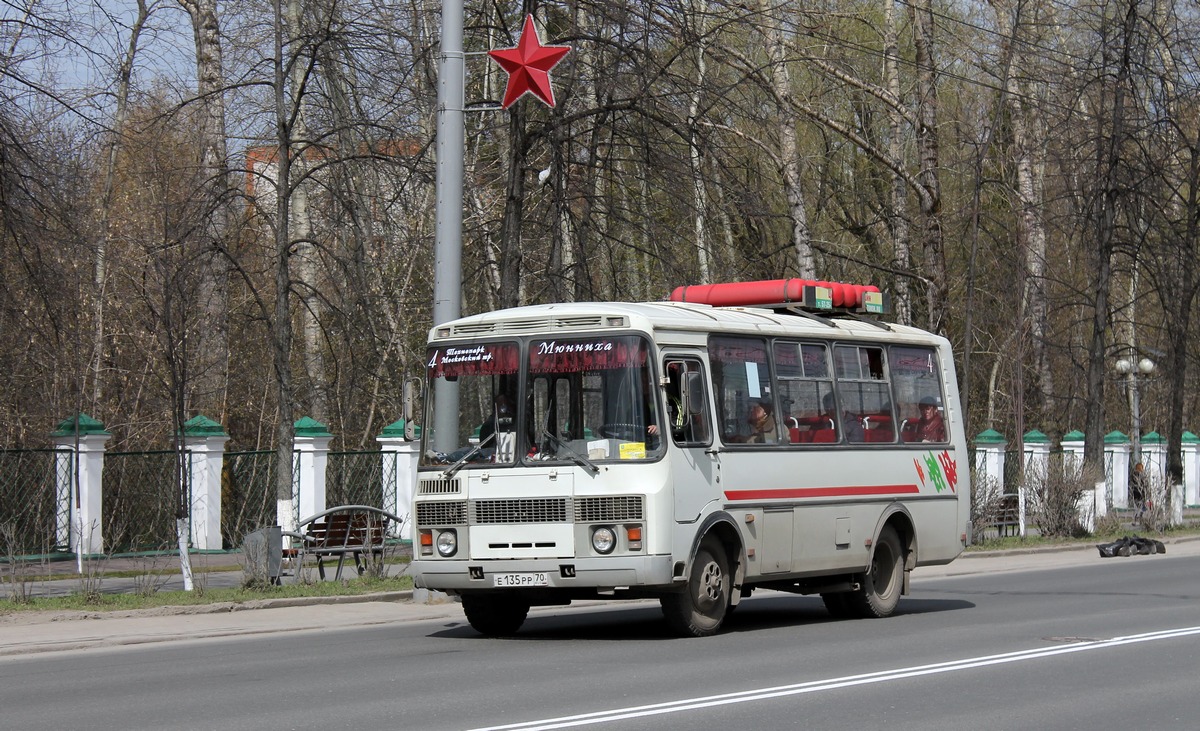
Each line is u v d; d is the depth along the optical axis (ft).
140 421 103.86
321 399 109.09
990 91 148.46
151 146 82.38
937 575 82.33
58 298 72.08
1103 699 34.22
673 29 70.59
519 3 79.41
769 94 85.35
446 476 47.44
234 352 120.26
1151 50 114.01
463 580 46.85
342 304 83.87
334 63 71.92
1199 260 115.44
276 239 72.54
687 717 31.27
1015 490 126.00
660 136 71.56
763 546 50.47
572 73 70.90
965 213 143.23
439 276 59.36
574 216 73.77
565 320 47.47
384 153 74.84
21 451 70.54
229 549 81.05
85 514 72.90
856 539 55.31
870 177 142.72
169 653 45.01
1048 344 138.10
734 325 50.80
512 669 39.55
